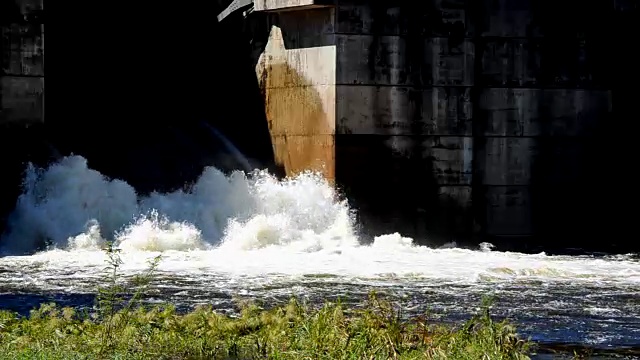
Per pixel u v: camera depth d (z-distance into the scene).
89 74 39.09
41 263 28.58
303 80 34.69
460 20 34.38
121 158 37.53
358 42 33.56
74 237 31.92
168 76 39.53
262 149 36.78
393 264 29.25
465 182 34.62
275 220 32.84
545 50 35.28
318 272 27.55
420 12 34.03
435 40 34.22
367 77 33.66
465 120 34.53
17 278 25.98
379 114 33.78
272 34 35.97
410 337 17.25
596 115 35.81
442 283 26.17
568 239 35.81
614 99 36.00
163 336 17.36
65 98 38.44
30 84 32.88
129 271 27.23
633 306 23.42
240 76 37.75
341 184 33.59
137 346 16.92
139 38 39.75
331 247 32.53
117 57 39.53
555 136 35.50
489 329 17.33
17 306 22.39
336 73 33.41
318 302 23.19
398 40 33.88
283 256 30.47
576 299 24.23
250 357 16.61
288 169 35.50
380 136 33.81
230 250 31.58
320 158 34.09
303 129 34.75
